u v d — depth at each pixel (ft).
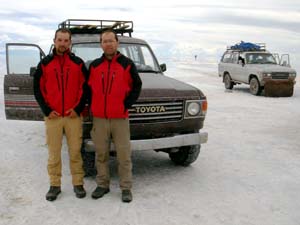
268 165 19.70
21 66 17.30
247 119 33.27
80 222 12.87
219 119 33.09
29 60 17.48
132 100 14.21
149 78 18.34
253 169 18.98
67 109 14.25
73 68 13.98
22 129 27.35
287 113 36.96
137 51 21.77
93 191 15.47
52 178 14.92
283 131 28.32
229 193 15.71
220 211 13.92
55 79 13.93
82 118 15.34
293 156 21.44
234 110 38.52
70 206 14.17
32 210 13.78
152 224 12.80
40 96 14.10
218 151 22.33
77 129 14.60
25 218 13.11
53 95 14.10
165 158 20.84
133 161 20.22
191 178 17.52
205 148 22.98
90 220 13.04
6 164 19.08
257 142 24.66
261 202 14.82
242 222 13.05
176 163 19.62
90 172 16.99
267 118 33.94
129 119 15.72
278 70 51.55
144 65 21.22
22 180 16.83
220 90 60.23
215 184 16.76
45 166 18.86
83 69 14.32
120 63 14.01
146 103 15.85
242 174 18.17
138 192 15.70
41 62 13.98
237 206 14.39
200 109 16.98
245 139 25.46
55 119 14.38
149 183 16.79
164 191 15.84
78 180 15.07
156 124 16.11
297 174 18.31
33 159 20.01
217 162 20.12
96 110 14.29
